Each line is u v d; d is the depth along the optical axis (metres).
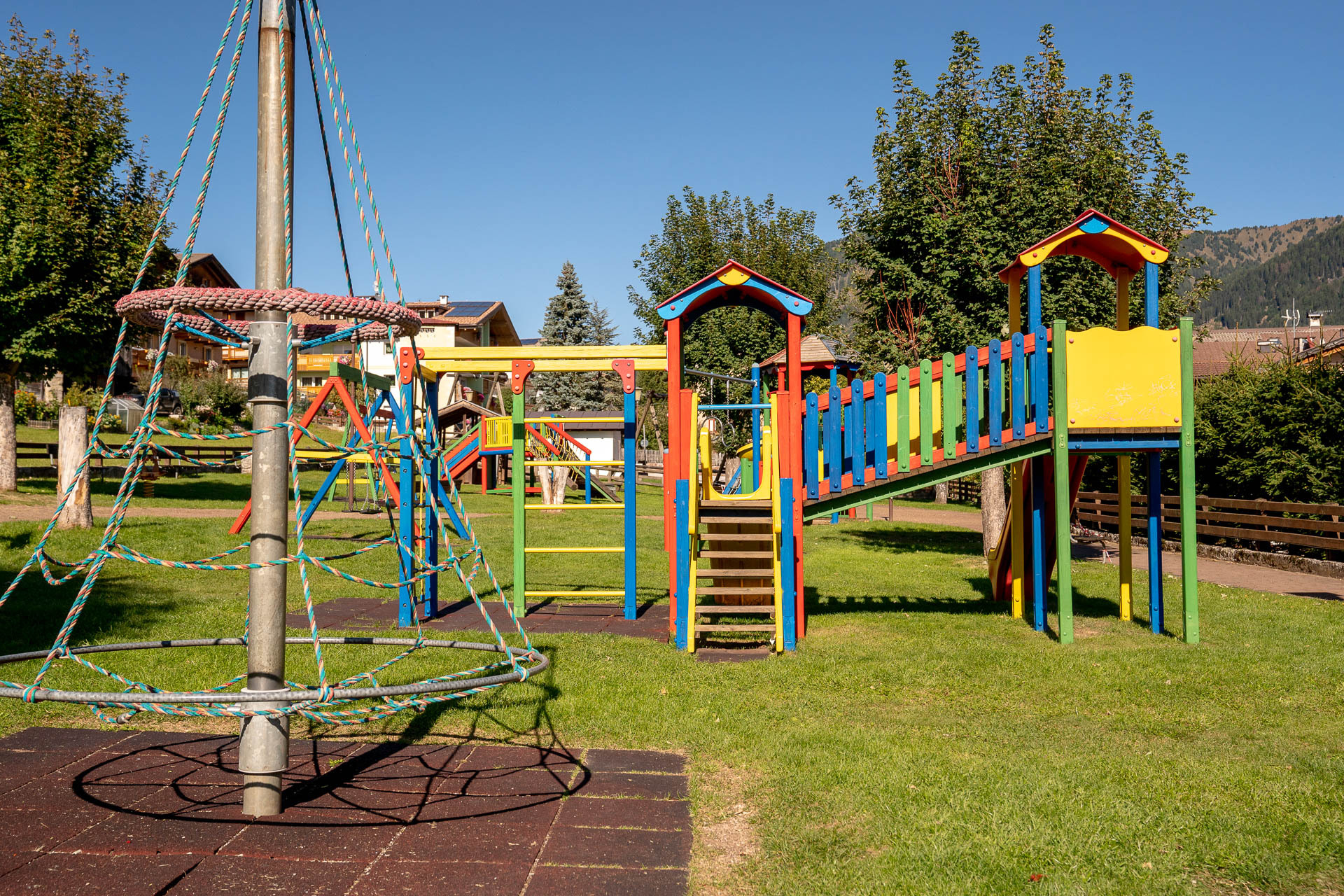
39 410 38.31
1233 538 16.05
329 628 8.86
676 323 9.08
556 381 54.28
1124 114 15.79
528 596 11.32
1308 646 8.26
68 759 4.93
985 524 15.21
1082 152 15.73
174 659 6.92
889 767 4.90
